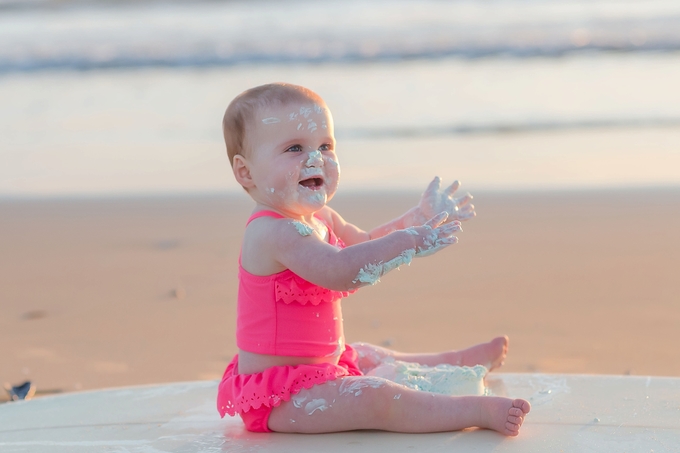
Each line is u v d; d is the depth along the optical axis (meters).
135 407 4.16
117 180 12.36
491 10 29.53
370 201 10.23
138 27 29.22
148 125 16.33
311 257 3.49
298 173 3.64
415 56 22.23
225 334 6.08
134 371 5.39
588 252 7.82
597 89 18.03
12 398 4.89
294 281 3.62
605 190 10.49
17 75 22.12
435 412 3.45
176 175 12.62
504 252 7.94
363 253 3.43
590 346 5.48
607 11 27.94
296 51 23.28
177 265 7.95
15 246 8.91
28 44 26.55
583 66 20.62
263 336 3.65
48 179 12.55
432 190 3.98
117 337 6.04
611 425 3.52
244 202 10.82
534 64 21.09
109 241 9.00
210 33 27.05
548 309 6.27
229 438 3.58
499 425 3.39
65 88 20.31
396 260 3.43
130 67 22.42
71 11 33.44
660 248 7.86
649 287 6.71
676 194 10.12
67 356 5.70
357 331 5.92
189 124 16.30
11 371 5.43
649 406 3.77
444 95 18.05
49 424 3.92
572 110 16.22
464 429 3.49
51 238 9.22
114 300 6.91
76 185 12.09
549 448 3.26
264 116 3.66
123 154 14.23
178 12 32.12
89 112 17.64
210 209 10.45
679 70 19.52
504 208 9.73
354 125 15.54
